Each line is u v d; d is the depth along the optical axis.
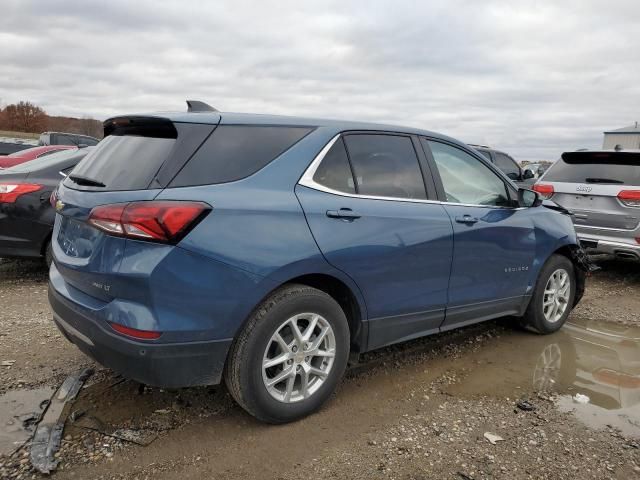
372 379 3.73
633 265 8.30
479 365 4.08
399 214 3.41
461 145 4.11
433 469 2.68
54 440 2.78
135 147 2.93
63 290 3.00
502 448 2.89
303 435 2.96
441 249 3.64
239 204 2.73
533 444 2.94
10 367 3.65
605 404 3.48
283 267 2.83
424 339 4.60
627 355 4.43
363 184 3.33
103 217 2.59
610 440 3.02
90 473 2.55
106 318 2.60
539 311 4.68
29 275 6.34
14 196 5.53
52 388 3.37
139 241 2.53
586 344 4.66
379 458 2.76
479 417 3.24
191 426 2.99
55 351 3.96
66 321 2.92
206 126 2.86
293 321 2.95
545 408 3.39
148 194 2.59
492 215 4.11
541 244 4.55
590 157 7.22
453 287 3.82
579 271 5.14
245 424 3.04
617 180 6.80
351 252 3.12
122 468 2.60
